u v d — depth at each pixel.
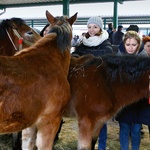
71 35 2.14
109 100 2.17
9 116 1.56
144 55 2.35
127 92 2.24
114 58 2.27
